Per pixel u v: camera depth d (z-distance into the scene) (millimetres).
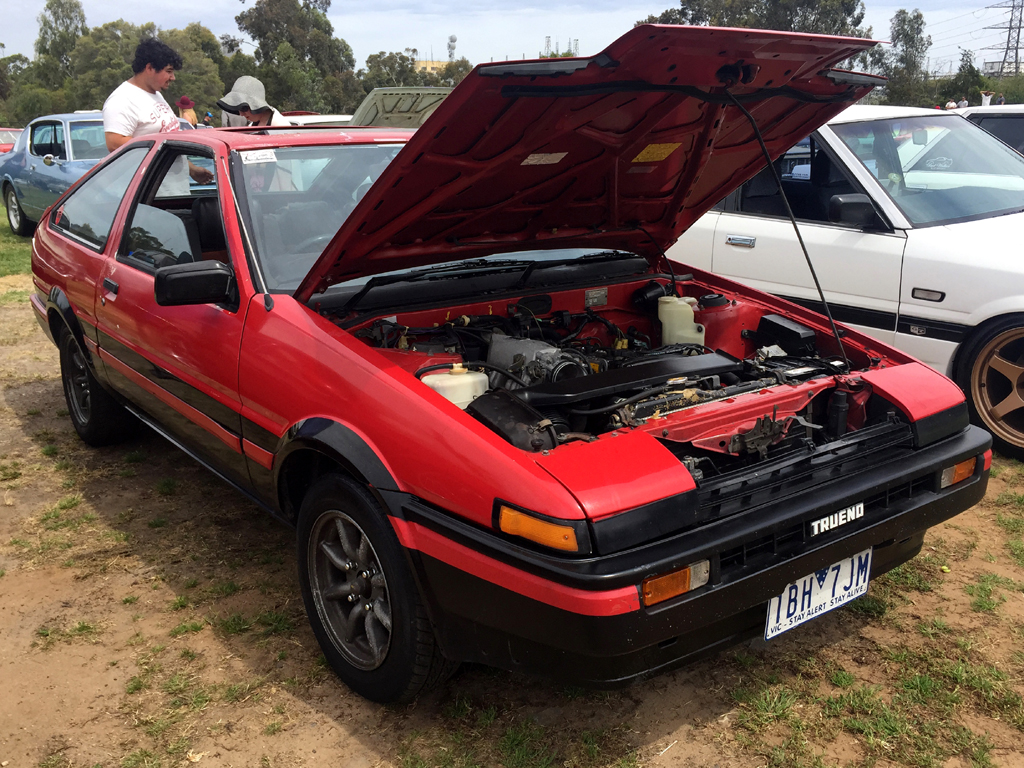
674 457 2129
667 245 3811
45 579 3324
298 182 3217
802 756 2334
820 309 5008
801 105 2891
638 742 2400
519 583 1973
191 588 3246
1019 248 4320
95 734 2449
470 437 2123
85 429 4602
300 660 2801
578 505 1930
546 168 2762
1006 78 66438
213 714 2531
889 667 2744
